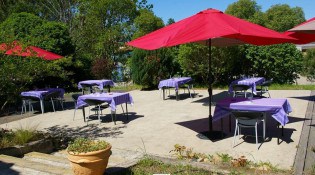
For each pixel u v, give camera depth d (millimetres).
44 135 7496
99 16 29766
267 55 14914
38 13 32562
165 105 11492
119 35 22766
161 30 6281
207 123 8367
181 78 13297
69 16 31547
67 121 9648
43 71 7699
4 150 5949
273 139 6613
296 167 4969
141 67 16016
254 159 5500
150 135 7484
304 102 10562
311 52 20594
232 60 14930
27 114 11156
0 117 10734
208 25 5570
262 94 12656
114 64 19125
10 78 6691
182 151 6008
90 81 14172
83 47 23703
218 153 5906
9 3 30812
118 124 8836
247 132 7234
